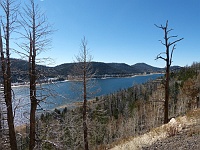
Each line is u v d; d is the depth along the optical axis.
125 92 121.44
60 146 10.59
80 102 18.47
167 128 13.02
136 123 68.94
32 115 9.99
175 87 86.00
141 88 120.81
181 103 63.06
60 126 11.26
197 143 9.20
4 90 9.74
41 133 10.70
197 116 13.75
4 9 9.45
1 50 9.54
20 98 9.73
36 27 9.76
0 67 9.63
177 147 9.48
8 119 9.80
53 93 10.09
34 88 9.80
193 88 45.59
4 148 10.13
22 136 10.75
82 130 18.48
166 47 17.34
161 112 62.62
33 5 9.74
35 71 9.85
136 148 11.62
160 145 10.62
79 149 20.59
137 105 91.25
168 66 17.67
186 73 111.25
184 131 11.79
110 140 48.56
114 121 69.56
